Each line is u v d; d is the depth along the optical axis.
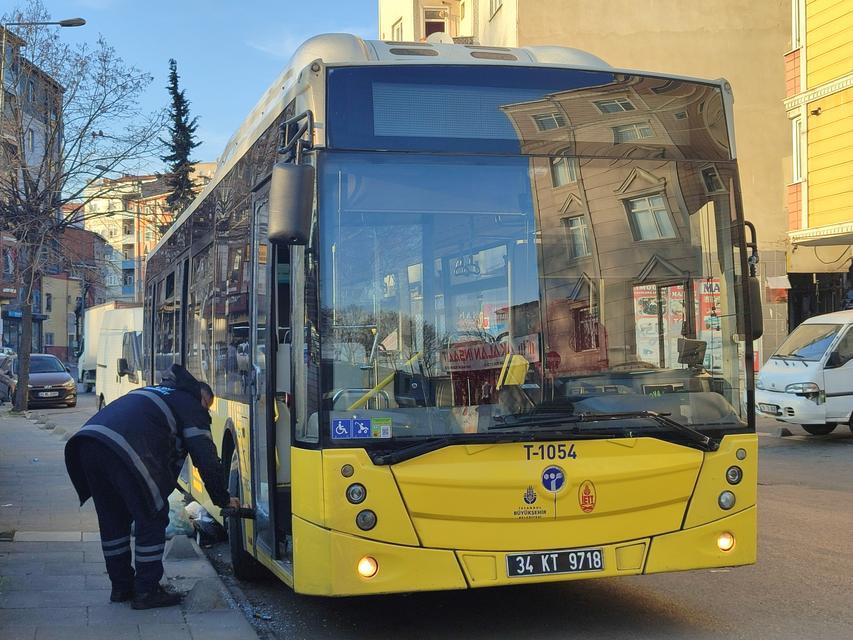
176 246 11.62
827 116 24.19
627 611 6.70
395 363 5.56
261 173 6.83
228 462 8.30
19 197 33.03
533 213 5.91
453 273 5.71
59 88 32.91
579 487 5.60
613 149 6.10
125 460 6.47
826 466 15.16
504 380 5.66
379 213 5.68
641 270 6.00
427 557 5.41
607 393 5.79
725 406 6.03
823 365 18.36
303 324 5.70
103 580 7.50
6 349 48.44
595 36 30.70
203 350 9.51
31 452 17.94
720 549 5.88
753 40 31.39
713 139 6.31
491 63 5.98
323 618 6.73
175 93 53.72
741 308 6.17
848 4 23.31
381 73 5.80
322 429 5.42
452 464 5.48
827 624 6.29
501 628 6.33
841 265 26.77
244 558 7.77
